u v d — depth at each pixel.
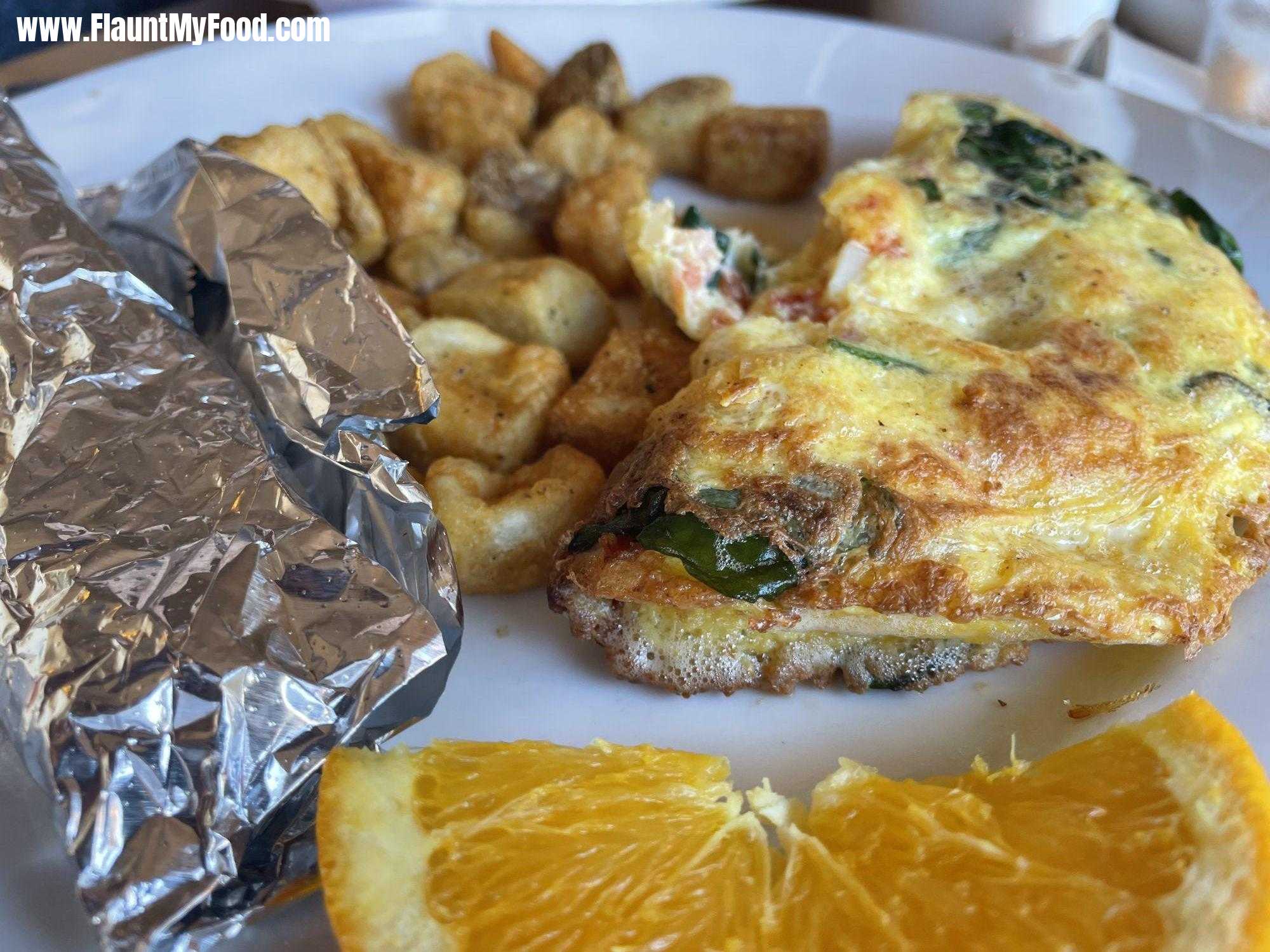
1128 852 0.10
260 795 0.10
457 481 0.14
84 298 0.13
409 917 0.09
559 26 0.22
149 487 0.11
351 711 0.11
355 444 0.12
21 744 0.10
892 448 0.12
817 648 0.13
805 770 0.12
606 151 0.19
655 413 0.13
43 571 0.11
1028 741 0.12
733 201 0.20
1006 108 0.18
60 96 0.20
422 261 0.17
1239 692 0.12
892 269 0.15
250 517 0.11
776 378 0.12
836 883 0.10
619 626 0.13
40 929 0.10
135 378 0.12
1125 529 0.12
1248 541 0.13
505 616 0.14
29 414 0.12
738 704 0.13
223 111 0.20
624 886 0.10
